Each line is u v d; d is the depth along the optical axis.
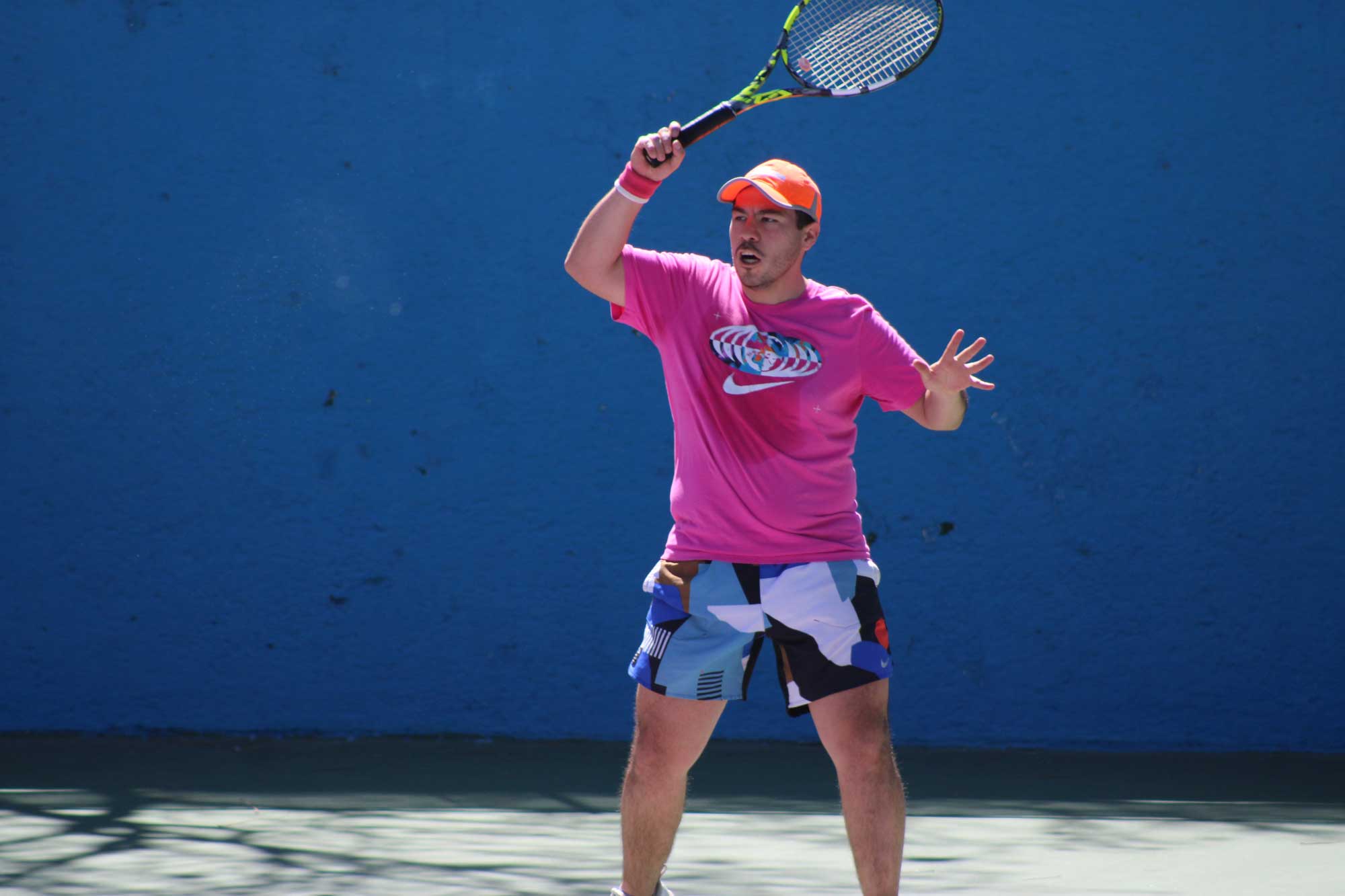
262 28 23.95
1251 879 14.79
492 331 24.14
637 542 24.22
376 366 24.02
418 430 24.03
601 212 11.89
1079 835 17.17
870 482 24.41
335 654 23.88
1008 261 24.58
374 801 18.55
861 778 11.59
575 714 24.05
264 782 19.83
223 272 23.88
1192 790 20.66
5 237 23.69
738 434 11.77
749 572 11.80
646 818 12.03
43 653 23.59
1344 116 24.80
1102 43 24.61
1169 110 24.67
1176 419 24.64
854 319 11.94
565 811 18.08
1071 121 24.59
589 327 24.23
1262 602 24.61
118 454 23.70
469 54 24.16
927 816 18.38
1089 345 24.58
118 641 23.64
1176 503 24.58
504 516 24.11
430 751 22.92
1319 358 24.73
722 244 24.42
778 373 11.68
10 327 23.67
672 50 24.31
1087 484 24.52
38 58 23.75
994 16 24.56
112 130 23.81
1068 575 24.47
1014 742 24.31
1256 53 24.73
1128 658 24.47
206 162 23.89
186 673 23.70
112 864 14.58
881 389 11.95
